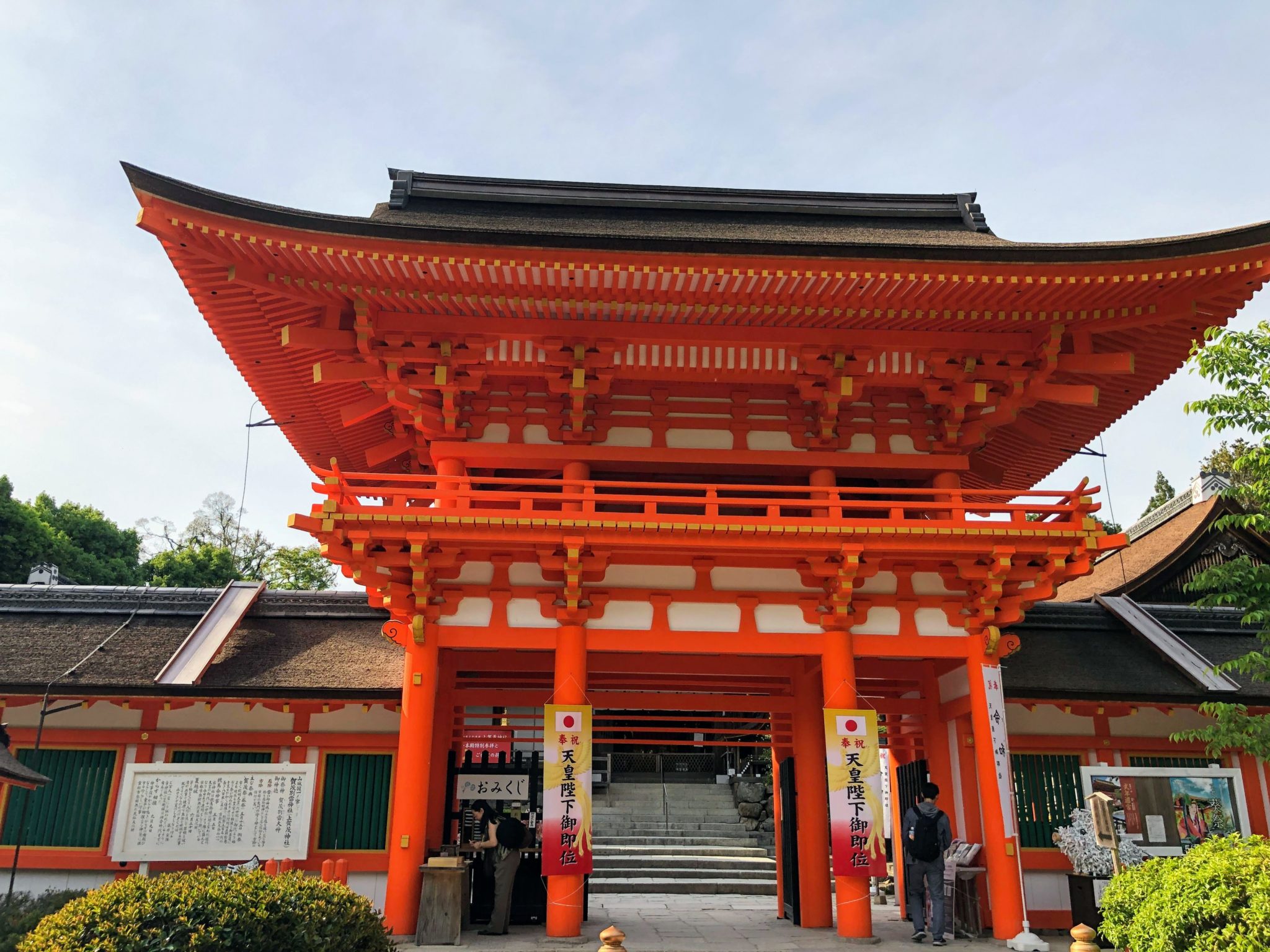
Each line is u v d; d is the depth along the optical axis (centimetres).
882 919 1873
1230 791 1709
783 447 1691
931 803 1527
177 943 839
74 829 1700
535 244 1388
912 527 1484
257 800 1642
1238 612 2239
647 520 1445
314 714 1786
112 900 873
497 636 1527
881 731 2023
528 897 1636
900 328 1605
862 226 2055
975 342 1611
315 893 966
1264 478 1573
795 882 1728
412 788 1452
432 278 1459
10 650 1792
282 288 1476
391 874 1424
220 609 1933
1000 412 1667
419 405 1614
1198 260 1430
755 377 1630
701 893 2416
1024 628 2106
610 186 2097
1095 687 1859
